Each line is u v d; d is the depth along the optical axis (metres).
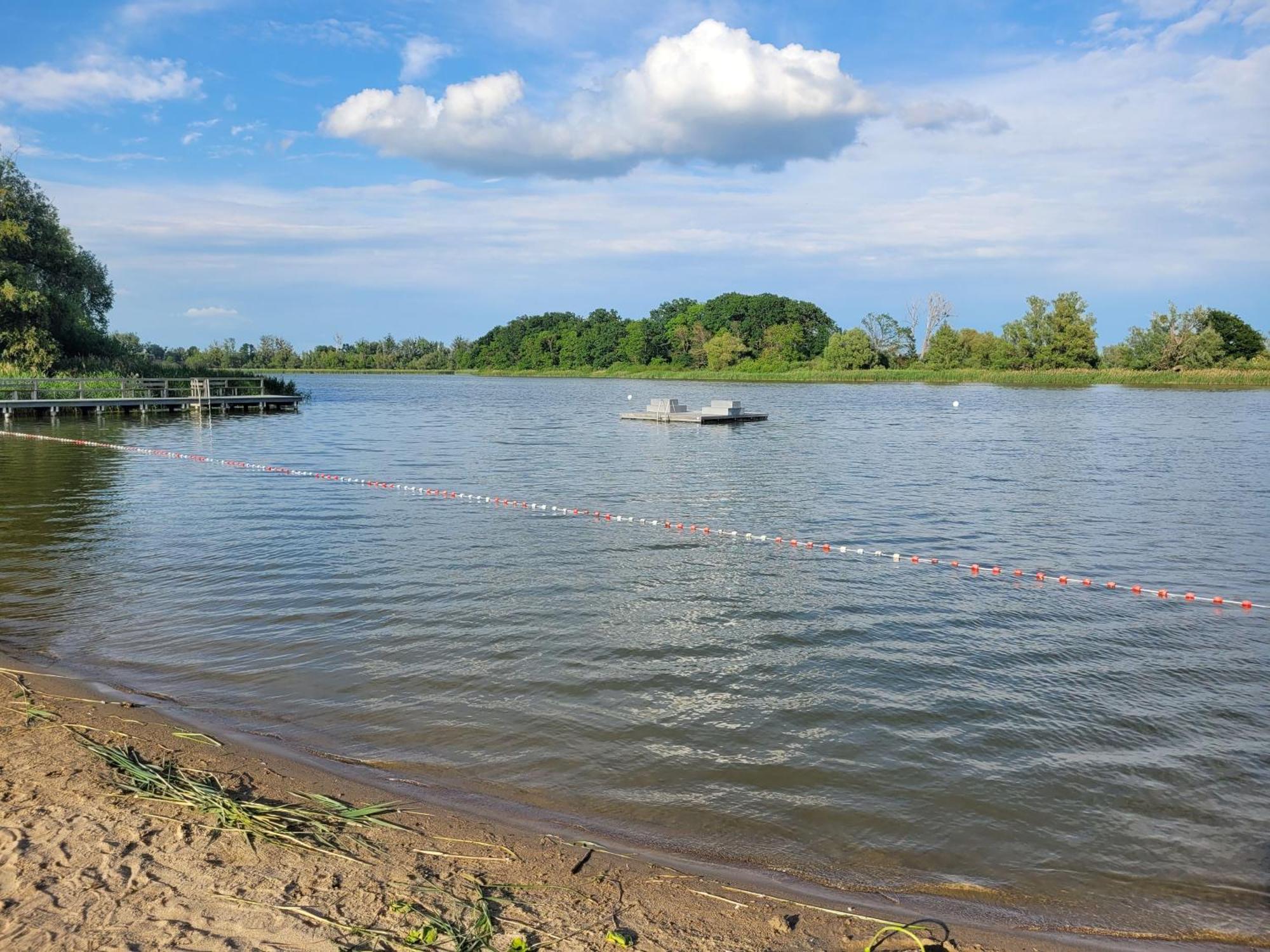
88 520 17.48
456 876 5.35
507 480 23.73
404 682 9.02
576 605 11.88
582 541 16.03
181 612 11.24
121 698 8.36
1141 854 6.07
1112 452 31.00
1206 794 6.92
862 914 5.20
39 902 4.85
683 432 39.81
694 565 14.27
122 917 4.73
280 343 177.62
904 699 8.76
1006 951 4.86
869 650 10.25
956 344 111.12
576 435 38.12
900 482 23.72
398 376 156.62
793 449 32.06
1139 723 8.25
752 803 6.68
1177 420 45.25
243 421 44.75
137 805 6.07
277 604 11.71
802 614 11.62
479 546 15.42
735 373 116.50
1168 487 22.86
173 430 38.44
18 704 8.03
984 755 7.55
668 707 8.49
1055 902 5.48
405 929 4.71
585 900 5.15
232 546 15.17
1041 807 6.70
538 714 8.27
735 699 8.72
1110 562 14.76
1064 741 7.84
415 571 13.61
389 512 18.77
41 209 53.84
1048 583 13.38
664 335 142.12
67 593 12.06
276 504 19.61
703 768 7.23
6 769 6.57
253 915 4.79
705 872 5.64
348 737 7.66
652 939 4.76
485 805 6.48
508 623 11.06
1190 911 5.43
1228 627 11.27
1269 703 8.79
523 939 4.67
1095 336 98.75
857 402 64.19
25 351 48.19
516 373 153.62
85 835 5.61
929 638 10.74
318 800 6.33
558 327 163.75
